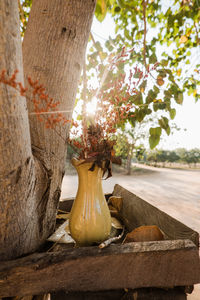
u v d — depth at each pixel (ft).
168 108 3.73
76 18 2.46
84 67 2.83
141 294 1.68
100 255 1.61
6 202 1.72
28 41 2.44
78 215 2.35
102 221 2.36
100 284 1.61
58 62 2.40
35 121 2.32
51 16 2.37
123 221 3.48
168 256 1.63
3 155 1.58
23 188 1.85
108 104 2.48
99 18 4.26
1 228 1.78
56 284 1.57
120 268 1.61
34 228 2.19
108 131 2.43
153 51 5.26
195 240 1.83
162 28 7.47
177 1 6.45
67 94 2.55
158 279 1.63
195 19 6.00
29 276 1.53
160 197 20.26
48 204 2.50
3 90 1.42
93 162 2.23
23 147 1.76
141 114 3.73
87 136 2.43
